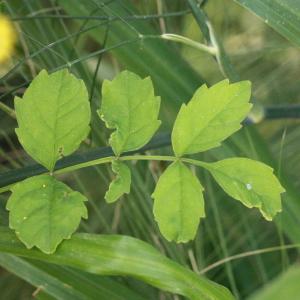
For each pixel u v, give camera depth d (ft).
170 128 1.89
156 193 1.17
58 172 1.19
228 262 1.91
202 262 1.98
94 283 1.42
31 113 1.16
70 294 1.40
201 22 1.60
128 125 1.18
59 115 1.16
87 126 1.18
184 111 1.17
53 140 1.17
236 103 1.16
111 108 1.17
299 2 1.53
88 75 1.90
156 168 2.00
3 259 1.39
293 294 0.73
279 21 1.52
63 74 1.15
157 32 1.91
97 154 1.44
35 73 1.87
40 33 1.89
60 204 1.17
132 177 1.93
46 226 1.16
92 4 1.79
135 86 1.17
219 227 1.96
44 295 1.41
